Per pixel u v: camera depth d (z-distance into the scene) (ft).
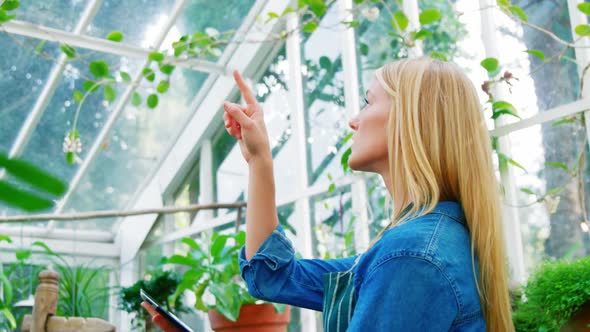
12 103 16.17
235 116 3.64
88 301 17.90
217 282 11.51
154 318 3.64
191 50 12.62
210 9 15.85
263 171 3.65
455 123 3.05
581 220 8.78
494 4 10.63
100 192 19.29
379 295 2.55
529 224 9.61
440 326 2.50
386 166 3.26
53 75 15.96
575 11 9.55
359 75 13.88
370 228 12.86
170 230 19.13
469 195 2.95
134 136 18.12
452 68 3.21
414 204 2.89
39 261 19.16
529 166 9.70
